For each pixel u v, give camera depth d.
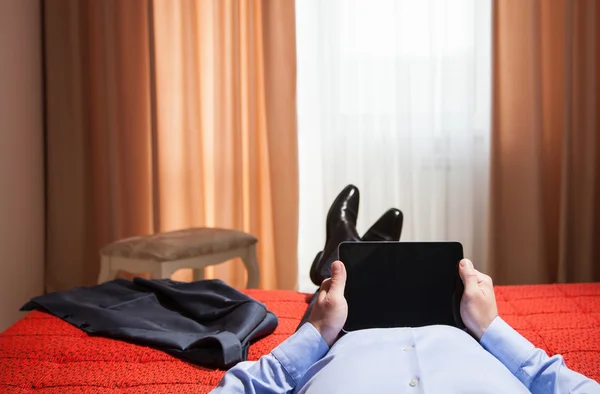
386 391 0.80
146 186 3.21
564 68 2.98
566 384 0.89
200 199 3.17
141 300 1.61
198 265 2.46
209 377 1.19
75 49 3.10
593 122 3.02
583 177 3.05
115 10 3.11
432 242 1.14
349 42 3.12
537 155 3.03
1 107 2.70
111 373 1.20
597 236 3.12
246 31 3.11
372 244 1.13
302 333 0.97
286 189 3.13
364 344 0.94
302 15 3.16
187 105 3.12
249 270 2.71
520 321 1.46
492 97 3.04
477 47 3.07
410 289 1.12
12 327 1.49
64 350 1.32
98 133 3.18
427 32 3.08
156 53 3.12
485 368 0.84
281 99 3.10
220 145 3.14
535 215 3.05
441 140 3.14
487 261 3.11
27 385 1.15
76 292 1.69
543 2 3.05
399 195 3.15
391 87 3.14
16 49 2.85
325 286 1.03
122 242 2.49
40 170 3.14
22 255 2.91
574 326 1.42
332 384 0.83
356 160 3.17
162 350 1.33
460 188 3.16
